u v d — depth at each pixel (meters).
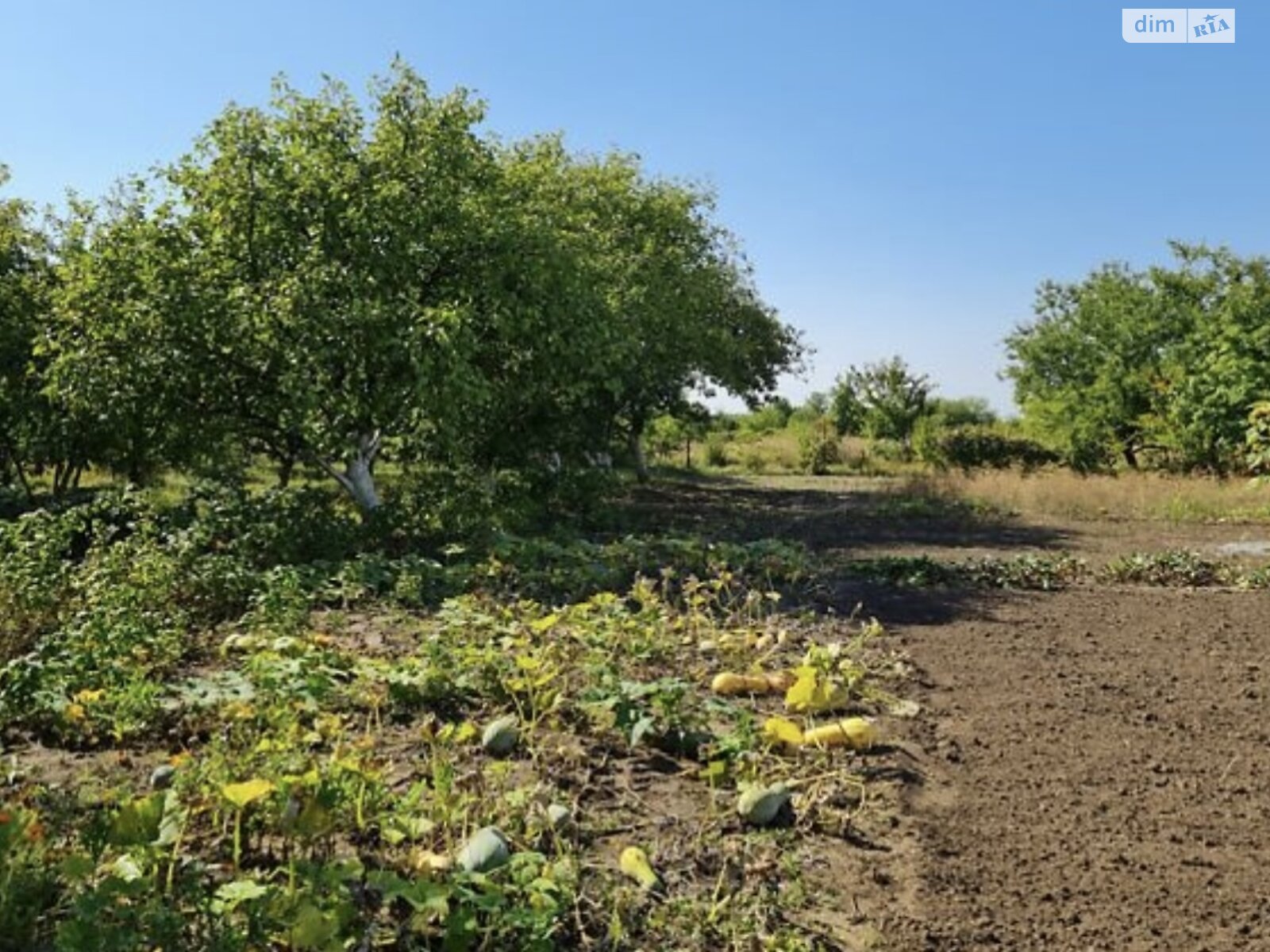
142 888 2.83
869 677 6.90
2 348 14.44
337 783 3.64
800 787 4.77
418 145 13.46
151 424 13.23
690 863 3.96
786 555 11.73
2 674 5.32
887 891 3.86
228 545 9.72
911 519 19.39
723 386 31.28
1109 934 3.56
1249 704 6.36
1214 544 15.42
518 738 5.17
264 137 13.13
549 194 21.31
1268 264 28.80
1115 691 6.64
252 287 12.51
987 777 5.08
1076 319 31.84
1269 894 3.86
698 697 6.17
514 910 3.21
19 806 3.50
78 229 12.95
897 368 43.25
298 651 6.07
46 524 9.12
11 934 2.98
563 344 14.27
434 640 6.46
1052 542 15.77
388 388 12.51
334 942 2.82
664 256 25.33
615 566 10.85
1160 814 4.62
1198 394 24.38
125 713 5.03
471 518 12.56
